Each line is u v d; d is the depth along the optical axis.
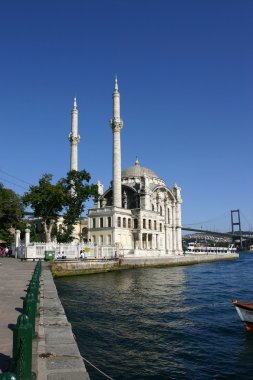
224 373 14.35
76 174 70.00
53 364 8.59
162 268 74.88
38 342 10.39
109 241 83.94
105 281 46.50
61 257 56.53
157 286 41.50
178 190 118.19
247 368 14.87
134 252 80.88
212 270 70.75
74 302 29.45
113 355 16.28
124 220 87.94
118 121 88.31
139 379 13.62
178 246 115.00
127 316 24.08
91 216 88.19
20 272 33.41
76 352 9.48
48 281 26.34
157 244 95.38
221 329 20.83
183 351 16.92
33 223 93.56
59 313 14.41
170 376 13.98
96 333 19.80
